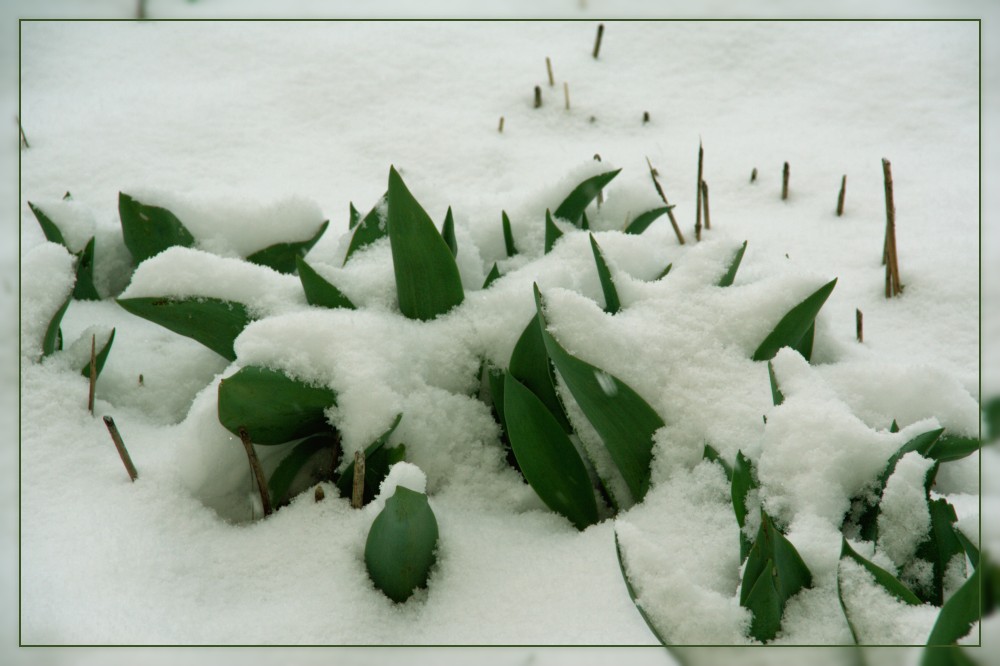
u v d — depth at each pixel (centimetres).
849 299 152
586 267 132
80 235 146
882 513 113
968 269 154
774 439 115
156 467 125
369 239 134
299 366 120
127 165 178
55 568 116
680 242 160
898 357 142
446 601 115
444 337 126
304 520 120
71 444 127
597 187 141
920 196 169
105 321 142
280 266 145
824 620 109
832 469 114
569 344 120
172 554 118
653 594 109
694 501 117
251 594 115
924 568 112
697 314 124
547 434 119
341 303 127
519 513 123
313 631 113
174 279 127
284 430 121
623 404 118
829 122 195
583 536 118
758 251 153
